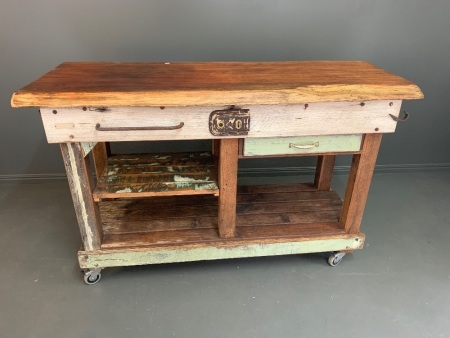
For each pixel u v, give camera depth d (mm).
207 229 1626
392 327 1399
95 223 1441
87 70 1472
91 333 1349
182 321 1404
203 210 1760
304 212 1776
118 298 1502
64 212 2023
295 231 1630
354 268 1692
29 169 2225
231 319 1417
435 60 2143
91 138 1257
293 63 1663
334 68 1582
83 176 1342
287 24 1959
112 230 1600
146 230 1604
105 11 1844
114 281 1588
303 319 1426
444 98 2266
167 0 1843
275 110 1293
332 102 1309
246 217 1718
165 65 1589
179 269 1666
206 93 1234
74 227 1909
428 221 2039
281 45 2008
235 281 1604
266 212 1766
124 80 1347
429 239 1898
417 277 1647
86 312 1435
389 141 2391
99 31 1887
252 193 1931
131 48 1942
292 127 1336
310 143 1405
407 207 2156
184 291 1545
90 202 1399
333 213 1776
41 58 1925
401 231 1951
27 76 1960
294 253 1634
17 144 2139
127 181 1498
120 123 1243
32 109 2051
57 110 1190
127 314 1430
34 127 2102
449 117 2330
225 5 1879
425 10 1996
